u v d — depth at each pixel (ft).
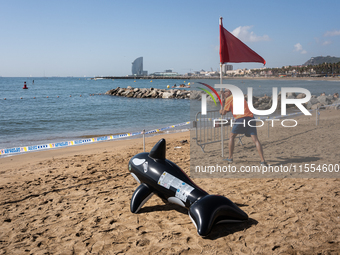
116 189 17.12
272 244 9.88
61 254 9.99
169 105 102.37
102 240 10.87
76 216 13.30
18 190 17.65
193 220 10.64
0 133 47.14
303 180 16.56
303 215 11.95
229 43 20.21
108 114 75.97
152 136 40.91
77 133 46.47
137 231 11.50
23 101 121.80
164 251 9.83
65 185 18.38
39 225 12.51
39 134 45.85
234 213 11.16
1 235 11.70
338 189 14.79
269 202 13.57
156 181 12.89
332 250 9.30
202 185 16.69
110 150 30.73
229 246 9.94
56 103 112.37
